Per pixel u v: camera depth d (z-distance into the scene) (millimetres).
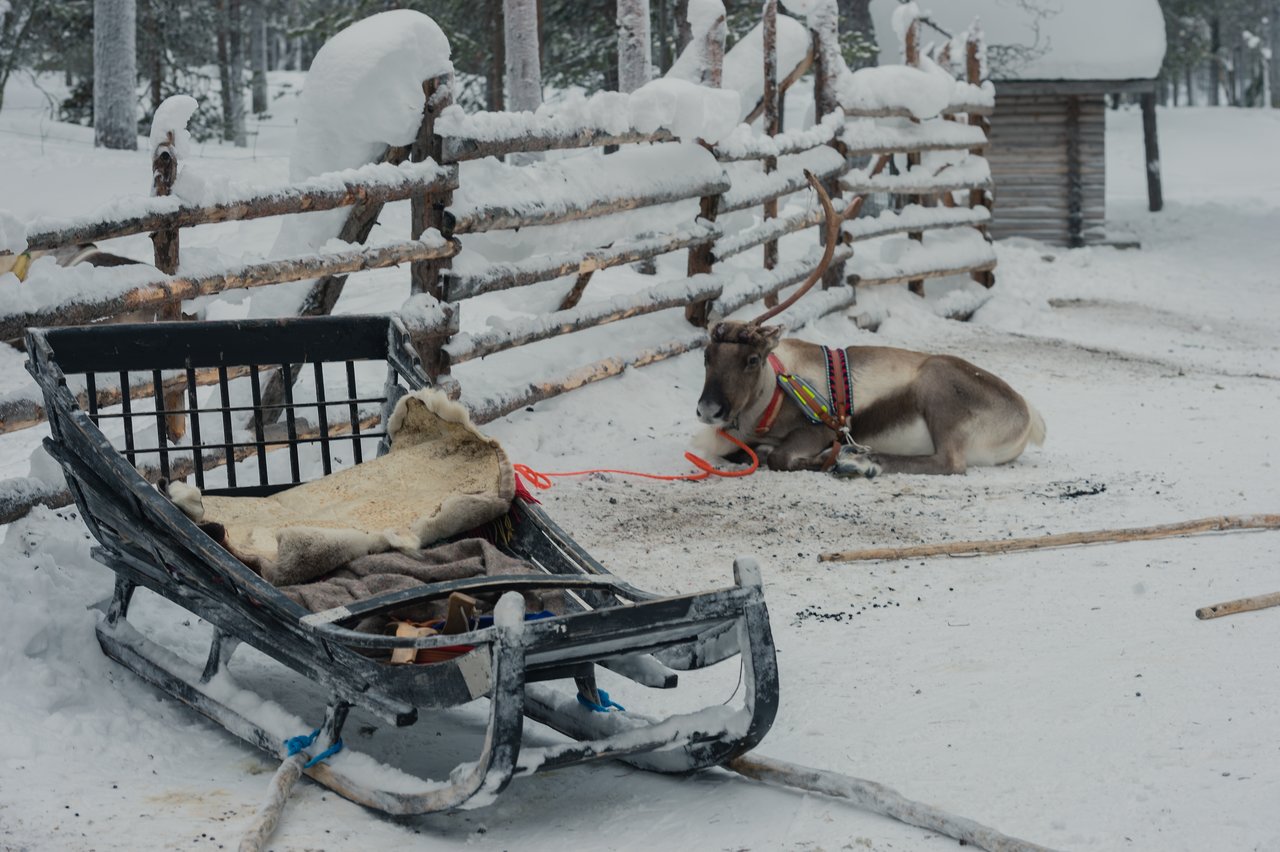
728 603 3727
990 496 7340
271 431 6801
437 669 3559
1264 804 3686
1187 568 5914
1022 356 12219
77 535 5441
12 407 5656
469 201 8016
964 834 3539
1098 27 21453
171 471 6309
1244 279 19156
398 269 12641
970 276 15305
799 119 36594
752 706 3746
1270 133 43594
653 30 21250
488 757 3385
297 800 3779
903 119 14281
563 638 3490
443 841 3639
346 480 4820
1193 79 81688
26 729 3969
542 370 8891
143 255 13938
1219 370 12055
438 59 7652
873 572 6000
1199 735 4164
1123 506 7066
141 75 28016
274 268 6766
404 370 5180
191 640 4895
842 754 4145
